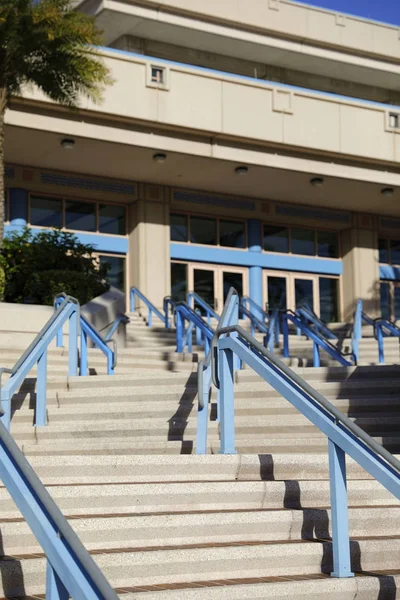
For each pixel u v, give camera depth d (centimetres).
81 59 1589
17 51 1505
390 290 2711
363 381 921
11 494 397
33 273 1562
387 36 2608
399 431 838
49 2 1488
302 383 566
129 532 540
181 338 1397
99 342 1073
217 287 2423
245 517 568
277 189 2359
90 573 325
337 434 524
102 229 2273
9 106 1825
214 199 2386
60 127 1886
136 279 2259
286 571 533
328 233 2641
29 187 2136
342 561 519
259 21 2397
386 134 2272
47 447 788
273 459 669
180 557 513
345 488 528
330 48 2523
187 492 596
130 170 2172
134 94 1950
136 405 886
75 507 573
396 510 605
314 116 2175
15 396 930
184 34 2342
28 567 480
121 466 640
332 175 2227
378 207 2570
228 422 694
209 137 2069
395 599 510
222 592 478
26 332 1269
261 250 2494
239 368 1086
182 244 2367
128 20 2253
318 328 1684
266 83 2120
